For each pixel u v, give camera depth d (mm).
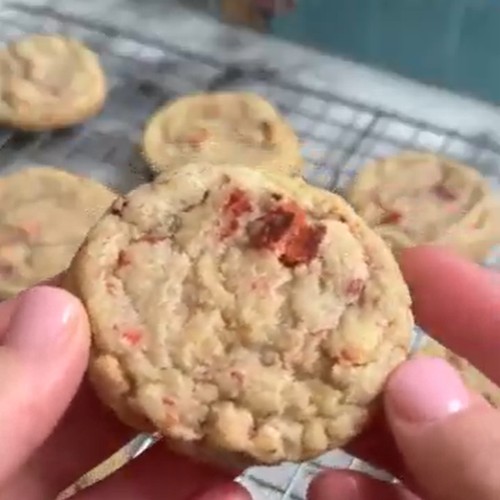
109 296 236
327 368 234
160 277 238
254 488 360
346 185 470
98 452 292
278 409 231
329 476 279
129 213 245
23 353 221
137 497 281
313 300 237
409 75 521
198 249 240
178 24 531
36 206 452
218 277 238
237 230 242
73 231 447
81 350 227
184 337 234
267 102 493
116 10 536
